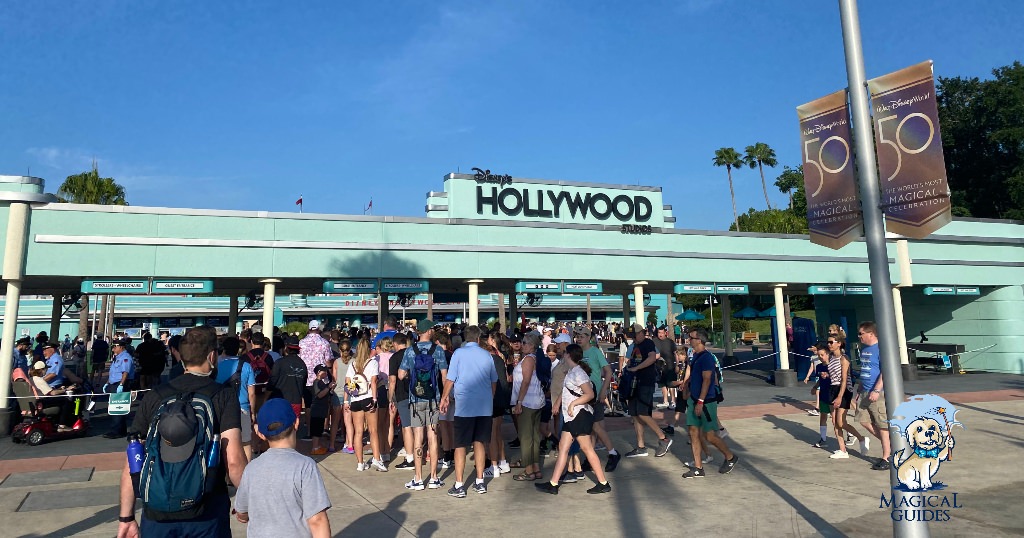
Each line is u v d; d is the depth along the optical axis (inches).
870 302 1091.3
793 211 2743.6
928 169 193.0
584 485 323.0
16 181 538.3
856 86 210.8
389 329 413.7
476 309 692.1
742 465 360.2
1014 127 1524.4
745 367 1184.8
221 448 141.4
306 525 131.9
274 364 362.0
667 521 255.0
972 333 1006.4
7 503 294.2
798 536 232.4
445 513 271.6
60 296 724.0
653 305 2477.9
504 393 354.9
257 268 604.7
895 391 191.2
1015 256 978.1
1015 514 251.0
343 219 642.2
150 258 571.5
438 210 705.6
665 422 532.7
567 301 2454.5
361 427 364.5
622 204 792.9
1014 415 515.2
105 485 332.8
